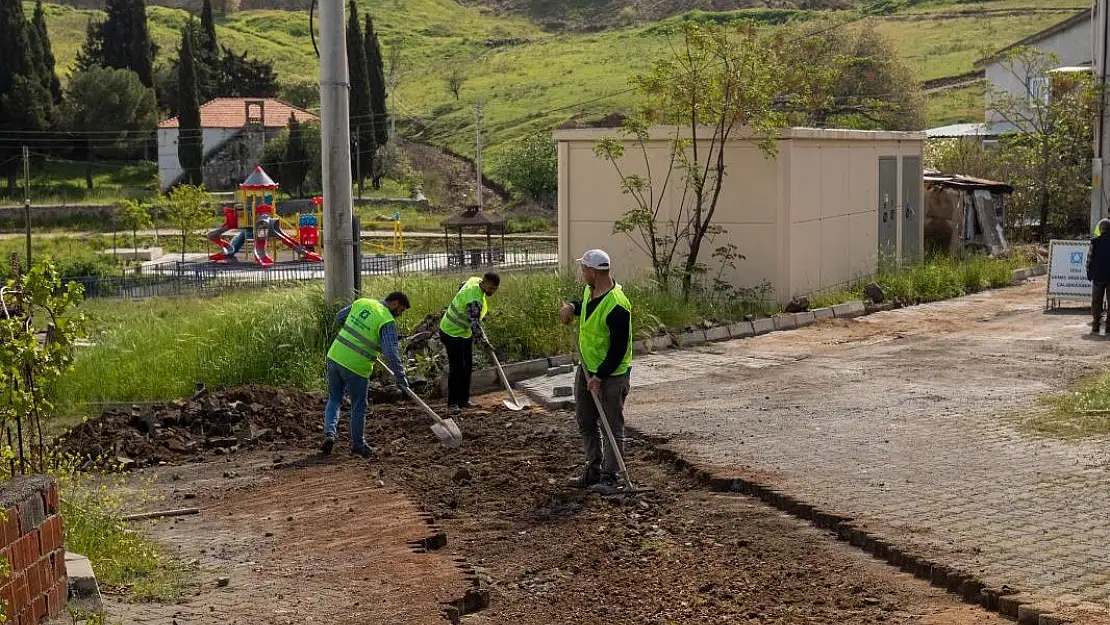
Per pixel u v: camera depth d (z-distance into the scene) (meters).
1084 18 48.97
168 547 8.51
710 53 19.89
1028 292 22.75
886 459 9.89
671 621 6.77
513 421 12.38
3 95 75.56
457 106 89.62
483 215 44.53
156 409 12.74
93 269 43.97
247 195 52.19
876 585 7.16
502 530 8.69
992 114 45.12
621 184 20.47
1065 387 13.03
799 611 6.82
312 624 6.71
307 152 73.81
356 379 11.36
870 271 23.11
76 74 84.12
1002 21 90.88
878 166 23.44
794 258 19.86
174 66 90.50
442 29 123.00
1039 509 8.31
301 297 16.12
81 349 15.48
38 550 6.18
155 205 69.31
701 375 14.68
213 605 7.09
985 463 9.68
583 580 7.54
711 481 9.47
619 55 97.31
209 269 47.81
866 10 100.81
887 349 16.31
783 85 21.41
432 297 17.03
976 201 27.61
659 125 20.05
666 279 19.08
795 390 13.36
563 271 19.41
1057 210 32.47
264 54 111.38
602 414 9.35
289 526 8.97
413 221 66.06
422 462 10.91
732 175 19.86
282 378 14.45
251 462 11.41
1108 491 8.73
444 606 6.95
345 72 15.66
